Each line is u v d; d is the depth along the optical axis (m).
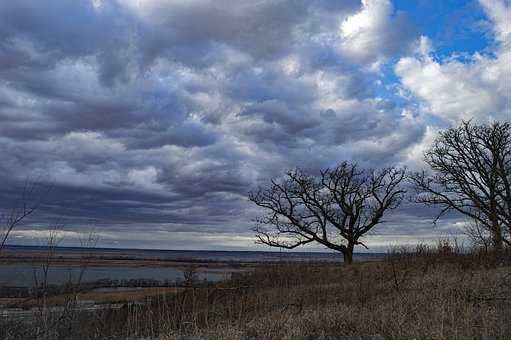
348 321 8.71
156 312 10.30
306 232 40.75
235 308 11.27
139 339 8.80
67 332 7.76
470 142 37.41
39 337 7.25
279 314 9.99
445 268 16.36
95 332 8.59
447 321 7.82
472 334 7.02
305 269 19.98
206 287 13.82
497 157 36.09
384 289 13.60
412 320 8.25
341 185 40.38
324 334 8.02
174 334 8.93
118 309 10.30
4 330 7.14
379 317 8.62
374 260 23.38
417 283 13.31
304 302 12.47
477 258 18.08
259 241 41.69
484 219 28.41
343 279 18.53
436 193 38.66
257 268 20.48
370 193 40.31
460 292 10.65
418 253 19.58
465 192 36.97
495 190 35.44
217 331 8.75
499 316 7.81
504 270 14.55
